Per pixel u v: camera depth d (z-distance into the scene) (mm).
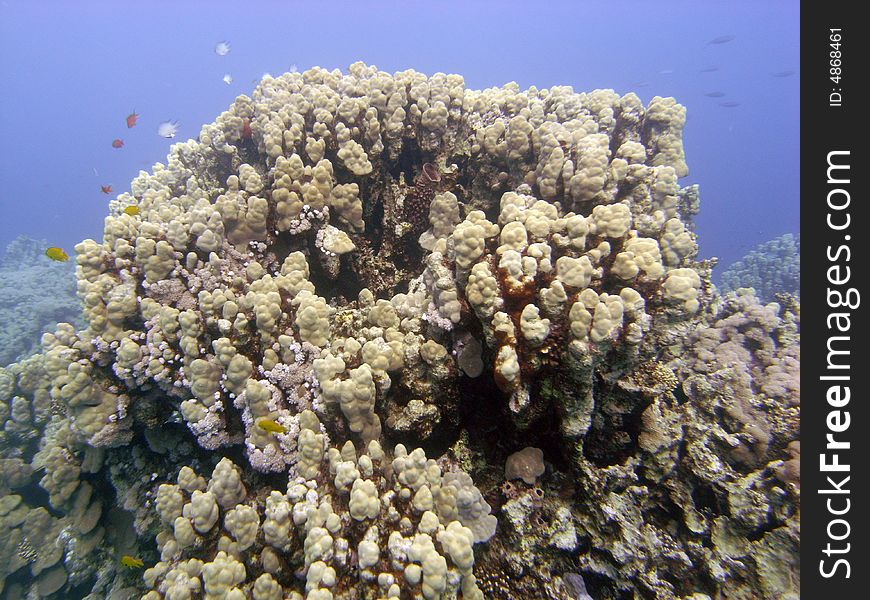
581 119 1727
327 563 957
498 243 1187
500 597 1069
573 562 1105
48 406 1675
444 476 1132
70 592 1529
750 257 4797
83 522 1418
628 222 1171
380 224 1871
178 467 1418
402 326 1300
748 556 1099
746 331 1639
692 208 1955
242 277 1426
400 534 982
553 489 1141
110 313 1315
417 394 1230
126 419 1331
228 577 992
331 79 1907
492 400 1188
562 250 1149
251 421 1188
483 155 1770
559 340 1029
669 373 1166
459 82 1860
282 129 1646
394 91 1739
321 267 1629
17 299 4344
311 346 1244
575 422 1054
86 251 1366
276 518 1033
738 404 1321
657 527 1174
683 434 1200
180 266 1381
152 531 1386
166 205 1687
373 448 1099
